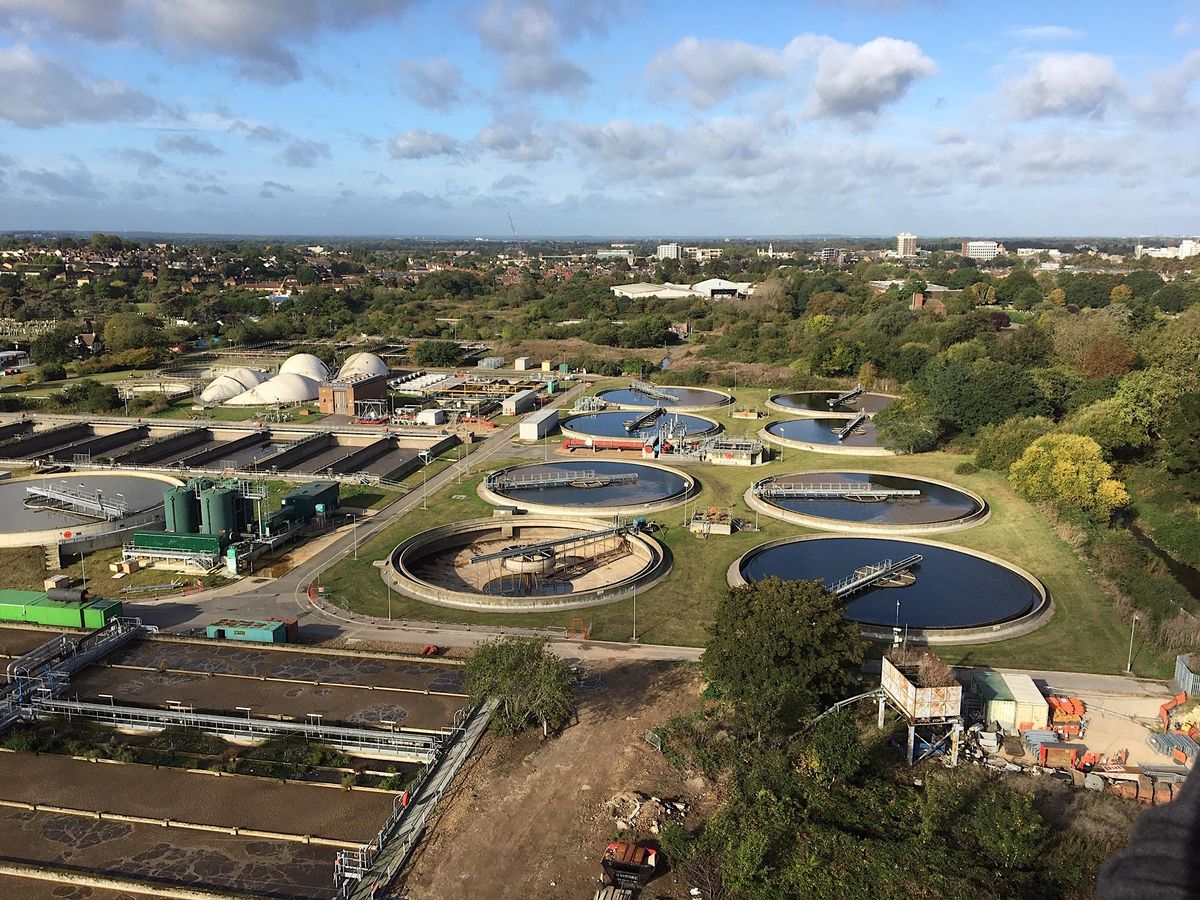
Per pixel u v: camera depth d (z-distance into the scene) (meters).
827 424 164.12
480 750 56.59
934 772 53.91
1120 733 60.25
